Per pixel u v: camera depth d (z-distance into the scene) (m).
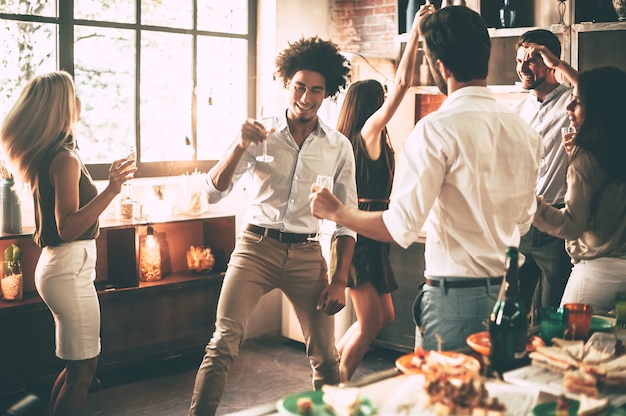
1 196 3.98
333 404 1.56
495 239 2.18
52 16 4.34
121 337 4.35
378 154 3.62
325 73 3.09
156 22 4.77
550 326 2.05
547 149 3.89
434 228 2.20
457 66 2.13
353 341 3.75
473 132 2.08
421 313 2.27
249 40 5.22
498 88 4.63
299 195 3.13
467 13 2.13
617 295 2.31
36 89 3.15
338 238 3.22
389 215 2.09
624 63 4.13
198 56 4.98
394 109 3.29
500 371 1.84
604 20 4.45
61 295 3.22
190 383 4.36
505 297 1.91
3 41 4.17
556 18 4.71
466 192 2.10
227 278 3.18
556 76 4.29
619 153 2.52
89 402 4.04
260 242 3.15
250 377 4.48
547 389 1.68
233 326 3.11
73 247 3.23
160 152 4.85
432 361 1.72
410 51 3.07
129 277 4.34
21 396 4.00
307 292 3.22
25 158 3.17
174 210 4.72
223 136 5.14
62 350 3.27
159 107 4.82
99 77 4.55
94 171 4.54
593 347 1.92
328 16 5.55
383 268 3.70
